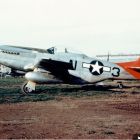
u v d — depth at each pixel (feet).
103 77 46.88
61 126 20.21
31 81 40.81
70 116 23.86
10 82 64.54
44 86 54.08
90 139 17.03
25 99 34.42
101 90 46.06
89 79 46.16
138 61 47.42
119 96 38.04
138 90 46.73
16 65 44.50
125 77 47.62
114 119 22.63
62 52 45.29
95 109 27.43
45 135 17.94
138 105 29.99
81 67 45.55
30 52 44.70
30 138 17.30
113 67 46.96
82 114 24.79
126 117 23.47
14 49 44.83
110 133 18.30
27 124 20.84
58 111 26.22
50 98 35.50
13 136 17.74
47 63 42.50
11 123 21.17
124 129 19.33
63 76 43.75
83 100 33.86
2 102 31.83
